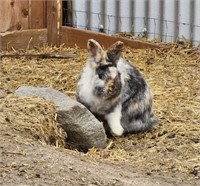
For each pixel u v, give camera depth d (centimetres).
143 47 1291
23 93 905
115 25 1399
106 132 919
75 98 1020
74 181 648
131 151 855
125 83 912
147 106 933
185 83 1128
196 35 1316
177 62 1234
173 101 1041
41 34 1333
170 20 1340
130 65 936
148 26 1365
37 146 745
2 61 1216
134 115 921
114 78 873
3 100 870
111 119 906
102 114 909
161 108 1008
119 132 905
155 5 1353
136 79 924
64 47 1338
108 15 1403
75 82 1111
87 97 898
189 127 929
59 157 719
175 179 749
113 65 881
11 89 1068
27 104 859
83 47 1328
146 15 1365
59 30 1345
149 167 790
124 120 918
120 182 671
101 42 1317
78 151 845
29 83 1109
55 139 837
